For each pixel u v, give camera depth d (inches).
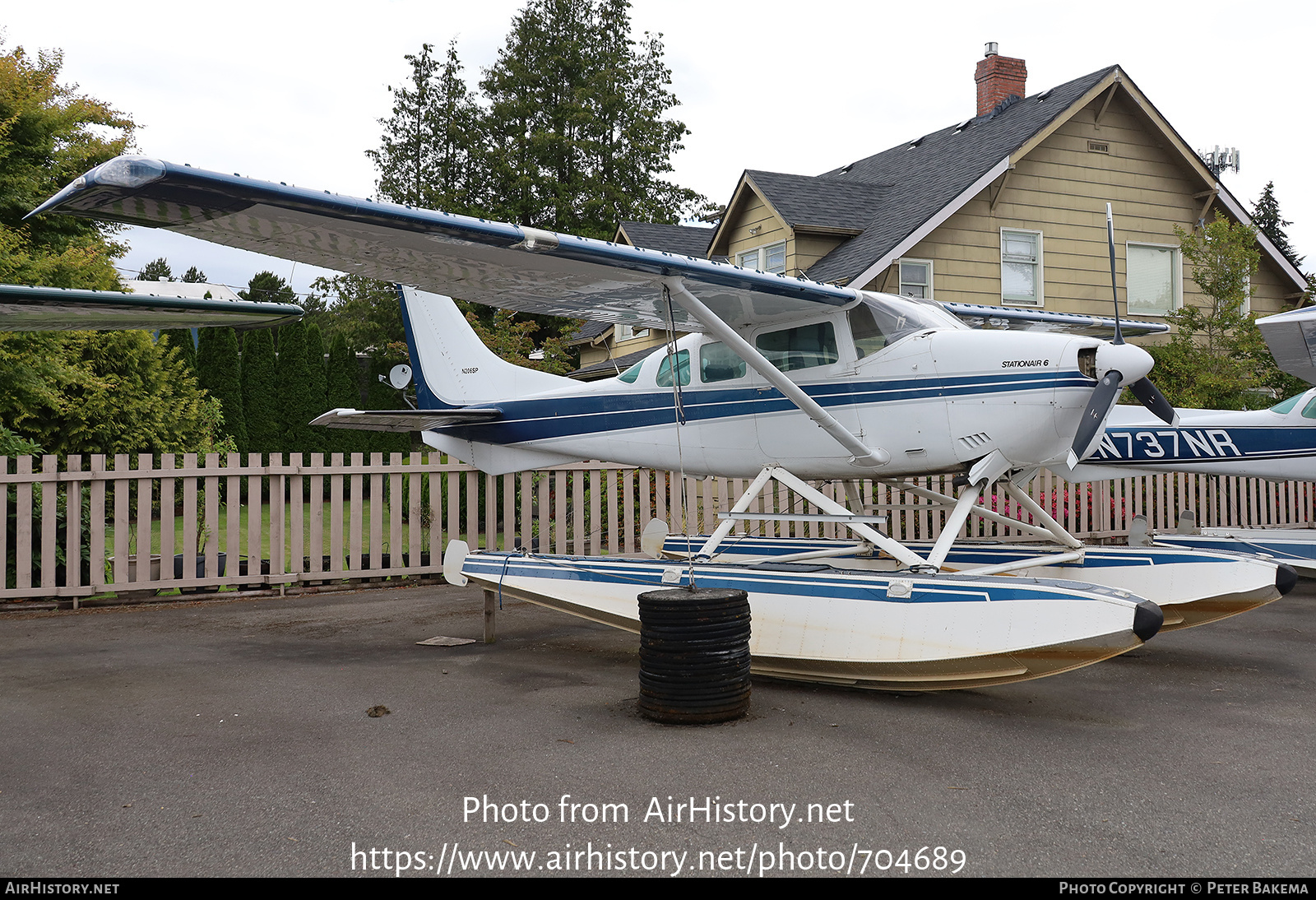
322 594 309.6
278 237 167.2
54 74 472.1
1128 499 399.5
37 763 134.0
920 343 201.8
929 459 200.7
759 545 276.2
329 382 753.6
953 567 245.9
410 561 327.0
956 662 165.0
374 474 319.0
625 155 1015.0
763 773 129.0
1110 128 538.0
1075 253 530.0
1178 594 211.8
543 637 238.7
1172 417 208.2
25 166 425.7
